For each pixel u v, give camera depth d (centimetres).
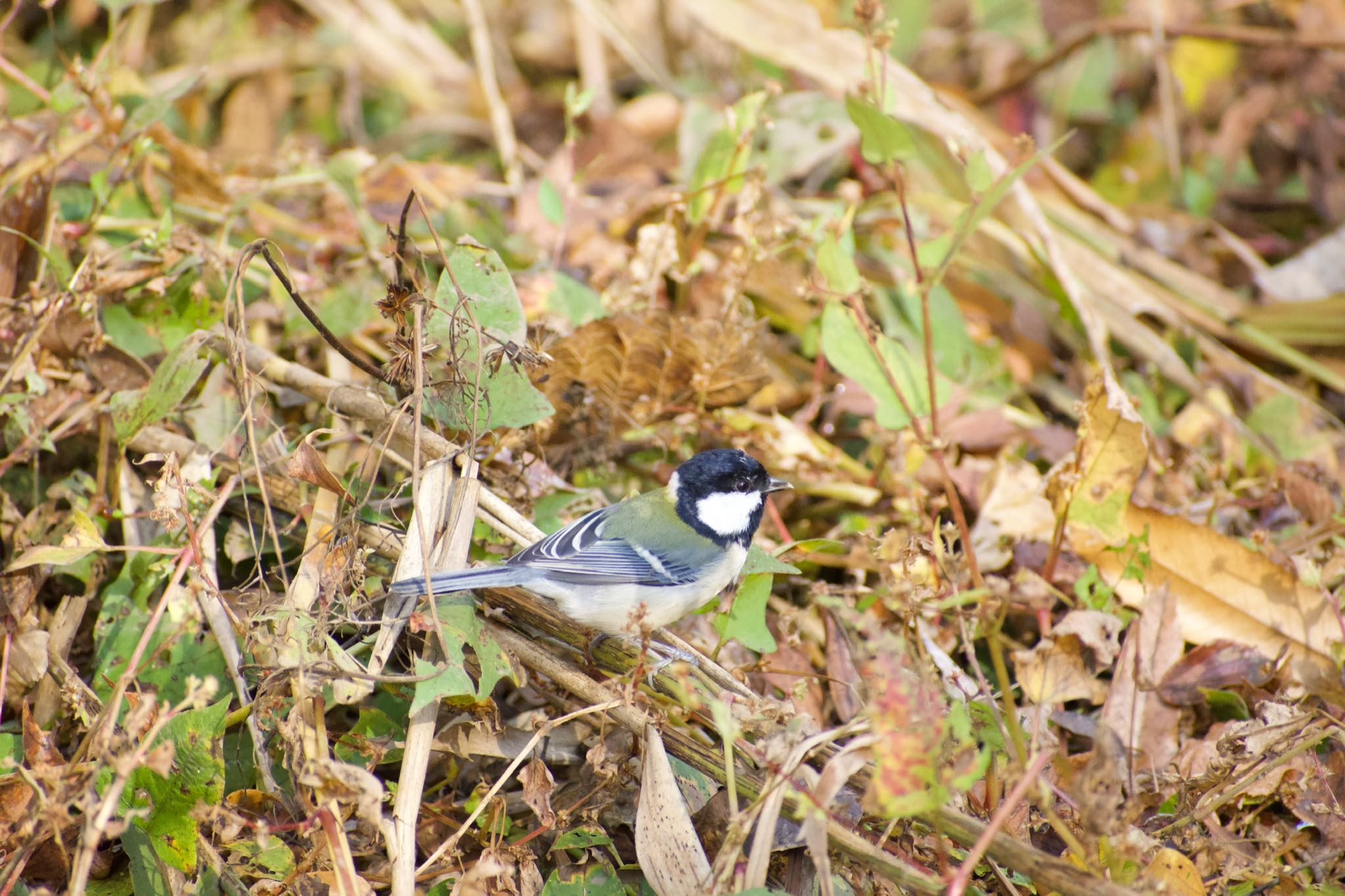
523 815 594
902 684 437
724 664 687
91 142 822
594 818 557
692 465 688
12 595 623
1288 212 1151
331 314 809
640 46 1278
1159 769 621
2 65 858
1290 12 1205
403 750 586
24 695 614
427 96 1292
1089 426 652
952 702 557
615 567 632
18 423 680
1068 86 1204
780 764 477
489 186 1048
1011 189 948
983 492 783
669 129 1187
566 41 1373
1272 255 1105
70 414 716
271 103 1253
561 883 534
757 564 631
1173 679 652
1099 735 447
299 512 656
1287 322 980
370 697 637
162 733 511
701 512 677
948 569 568
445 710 612
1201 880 516
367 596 590
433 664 525
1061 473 676
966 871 431
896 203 970
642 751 544
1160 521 702
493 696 664
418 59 1318
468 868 547
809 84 1092
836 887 518
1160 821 573
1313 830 589
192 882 520
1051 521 764
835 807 544
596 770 540
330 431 611
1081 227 1049
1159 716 639
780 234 838
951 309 924
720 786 562
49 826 495
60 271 708
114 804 445
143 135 800
